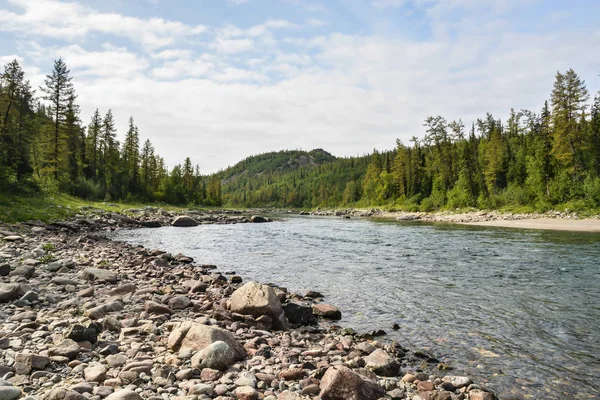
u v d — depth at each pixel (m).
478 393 5.42
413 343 7.93
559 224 42.53
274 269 16.39
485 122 113.69
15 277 10.32
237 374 5.53
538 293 11.96
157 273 13.73
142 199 77.81
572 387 6.00
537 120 91.38
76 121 58.97
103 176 72.69
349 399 4.87
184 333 6.52
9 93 48.75
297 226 47.31
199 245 25.19
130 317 8.06
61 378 4.89
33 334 6.28
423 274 15.14
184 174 115.69
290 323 9.22
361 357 6.79
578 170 57.38
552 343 7.87
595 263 17.52
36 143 57.56
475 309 10.32
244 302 9.02
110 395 4.30
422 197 96.38
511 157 83.19
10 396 4.10
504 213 58.56
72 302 8.69
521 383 6.12
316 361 6.45
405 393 5.52
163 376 5.20
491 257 19.58
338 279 14.28
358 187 146.75
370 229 41.38
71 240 21.66
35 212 29.48
